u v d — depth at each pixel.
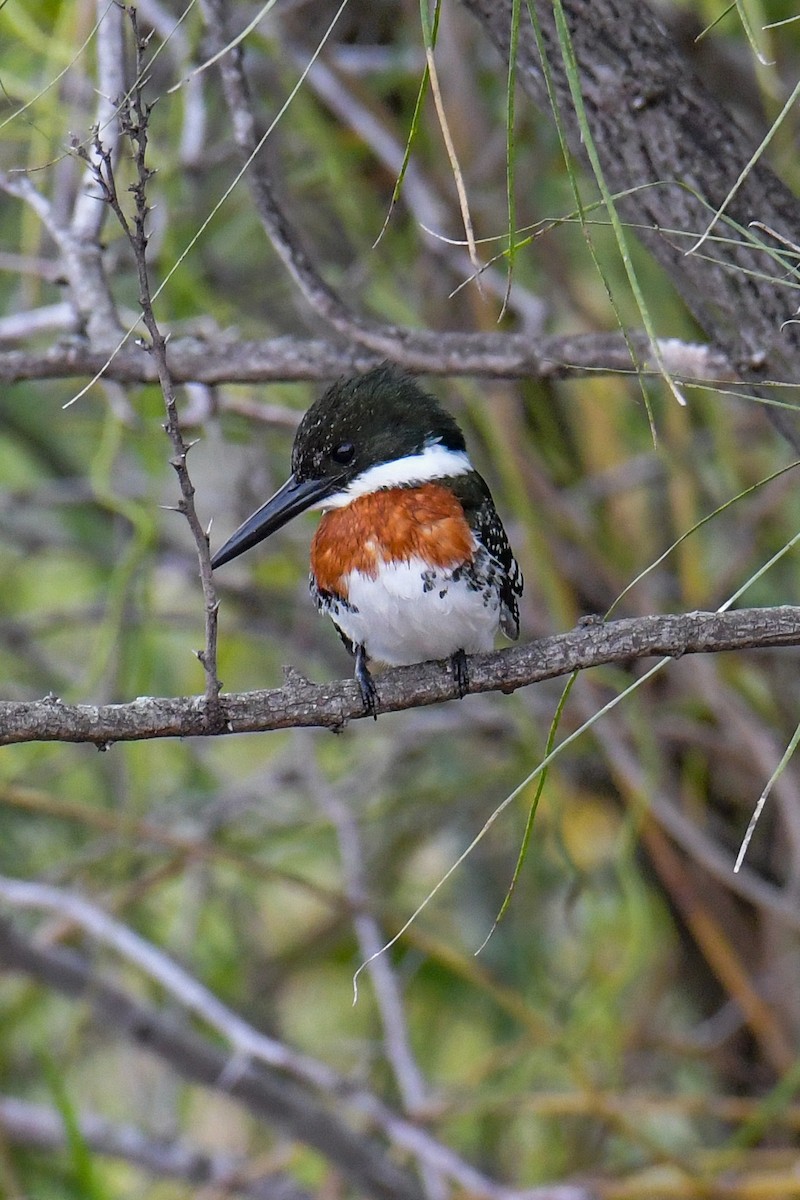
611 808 12.66
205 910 12.39
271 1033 12.20
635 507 11.91
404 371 8.00
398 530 7.52
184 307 11.48
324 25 10.66
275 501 7.87
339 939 12.38
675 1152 11.08
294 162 11.79
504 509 11.56
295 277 7.97
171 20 9.36
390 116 10.91
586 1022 10.22
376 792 12.73
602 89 6.88
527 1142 11.98
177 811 12.27
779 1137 12.12
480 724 12.10
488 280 10.87
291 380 8.12
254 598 12.95
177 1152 10.90
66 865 11.32
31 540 12.98
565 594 11.38
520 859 5.20
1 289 12.79
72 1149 8.88
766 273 6.89
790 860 12.07
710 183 6.88
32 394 13.03
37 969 10.58
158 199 10.60
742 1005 10.93
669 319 10.81
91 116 9.32
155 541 11.38
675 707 11.93
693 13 10.95
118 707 5.75
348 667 12.71
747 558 11.57
